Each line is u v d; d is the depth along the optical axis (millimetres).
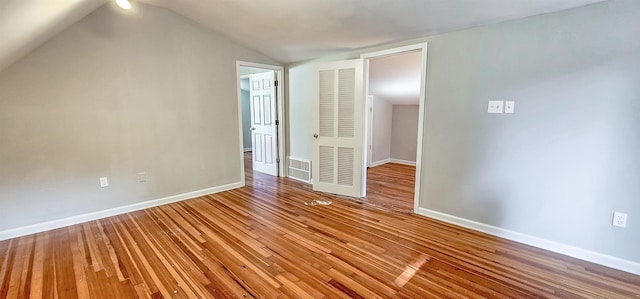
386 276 2049
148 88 3357
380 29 2992
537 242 2475
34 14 1910
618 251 2129
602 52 2064
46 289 1894
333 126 3871
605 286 1929
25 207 2715
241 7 3059
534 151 2422
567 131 2256
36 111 2709
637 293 1855
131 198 3342
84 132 2982
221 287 1922
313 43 3697
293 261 2246
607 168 2117
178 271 2104
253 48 4211
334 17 2908
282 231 2791
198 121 3818
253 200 3742
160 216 3186
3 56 2236
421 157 3162
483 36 2598
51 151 2814
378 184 4520
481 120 2684
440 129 2979
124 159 3258
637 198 2025
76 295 1839
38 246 2482
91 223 2992
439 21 2654
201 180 3932
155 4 3271
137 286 1932
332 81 3785
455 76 2811
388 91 5457
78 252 2377
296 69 4562
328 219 3100
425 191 3182
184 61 3611
